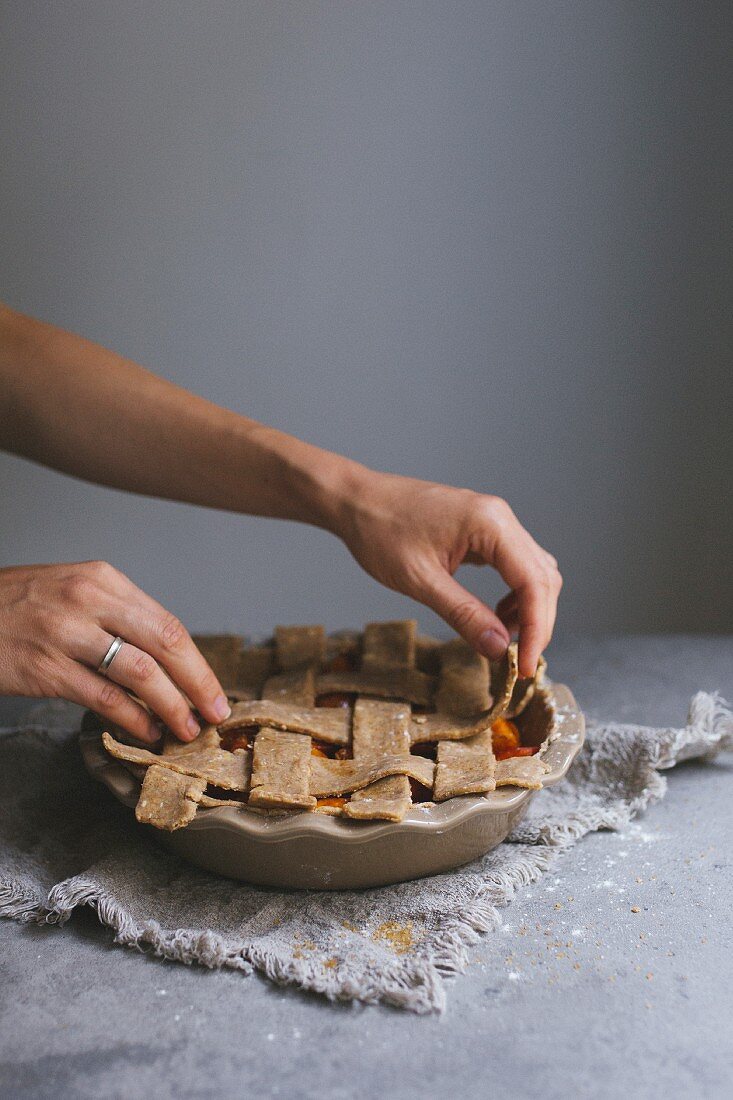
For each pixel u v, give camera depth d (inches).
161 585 73.1
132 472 38.0
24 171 64.5
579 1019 25.6
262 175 64.9
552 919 28.9
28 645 29.5
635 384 67.3
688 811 33.3
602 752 34.3
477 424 68.9
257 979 27.1
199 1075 24.3
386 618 74.2
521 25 62.0
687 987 26.5
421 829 27.6
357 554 34.3
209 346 67.7
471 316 67.0
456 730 31.2
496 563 32.7
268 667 36.4
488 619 32.4
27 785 33.3
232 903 29.0
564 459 69.1
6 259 65.9
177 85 63.4
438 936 27.7
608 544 70.4
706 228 64.1
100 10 62.2
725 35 60.9
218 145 64.4
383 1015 25.9
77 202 65.1
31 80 63.1
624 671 42.4
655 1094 23.7
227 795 29.4
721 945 27.8
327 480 34.4
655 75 62.0
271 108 63.8
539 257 65.7
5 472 69.8
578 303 66.2
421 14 62.1
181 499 38.4
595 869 30.8
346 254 66.2
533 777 28.8
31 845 31.4
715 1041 24.9
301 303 67.0
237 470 36.2
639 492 69.2
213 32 62.6
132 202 65.2
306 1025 25.6
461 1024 25.5
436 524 32.7
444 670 34.5
